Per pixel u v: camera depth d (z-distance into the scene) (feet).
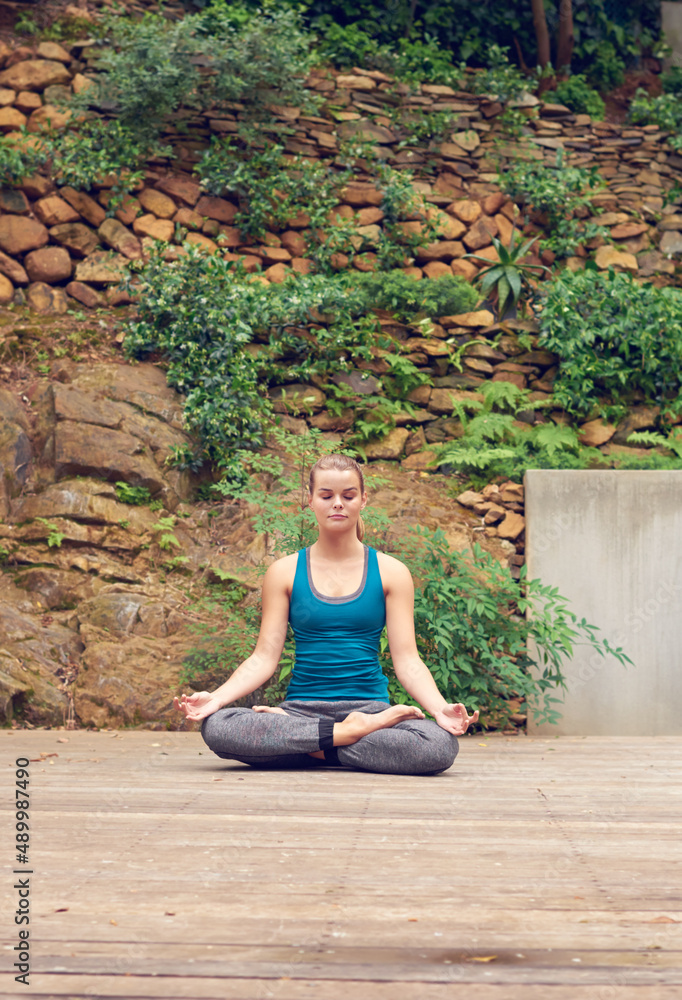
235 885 4.80
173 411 21.95
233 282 23.38
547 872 5.16
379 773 9.71
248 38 26.55
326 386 23.40
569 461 22.03
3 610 17.60
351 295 24.30
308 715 10.34
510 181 28.68
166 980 3.43
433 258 27.40
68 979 3.43
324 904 4.45
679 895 4.67
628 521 19.01
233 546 20.07
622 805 7.62
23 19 28.12
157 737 14.20
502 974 3.51
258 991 3.33
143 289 23.73
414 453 22.97
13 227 24.71
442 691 15.83
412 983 3.42
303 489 17.74
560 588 18.83
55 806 7.31
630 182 30.40
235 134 27.40
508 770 10.36
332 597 10.60
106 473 20.20
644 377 24.08
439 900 4.54
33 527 19.25
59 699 16.08
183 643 17.56
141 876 4.99
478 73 31.65
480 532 20.44
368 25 32.40
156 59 25.66
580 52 35.53
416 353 24.35
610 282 25.02
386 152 28.91
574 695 18.35
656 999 3.26
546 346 24.21
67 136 25.64
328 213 27.20
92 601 18.08
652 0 36.76
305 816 6.91
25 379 22.12
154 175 26.11
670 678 18.60
